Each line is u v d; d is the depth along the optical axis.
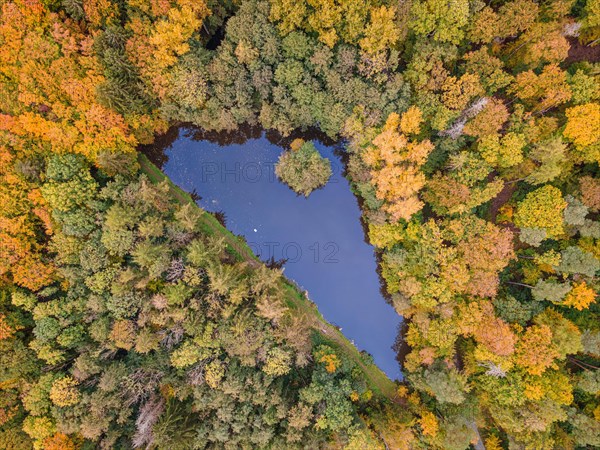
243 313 39.72
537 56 37.28
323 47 38.56
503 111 36.53
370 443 38.53
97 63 39.12
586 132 36.28
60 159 39.12
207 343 39.28
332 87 40.31
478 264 39.44
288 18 38.00
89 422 36.72
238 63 41.09
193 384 40.28
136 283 39.44
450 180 39.28
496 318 39.84
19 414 38.91
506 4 36.66
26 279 38.47
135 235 39.91
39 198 39.16
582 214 37.91
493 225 40.34
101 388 37.88
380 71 39.16
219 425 38.94
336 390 40.88
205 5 39.12
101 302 39.06
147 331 38.41
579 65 39.91
